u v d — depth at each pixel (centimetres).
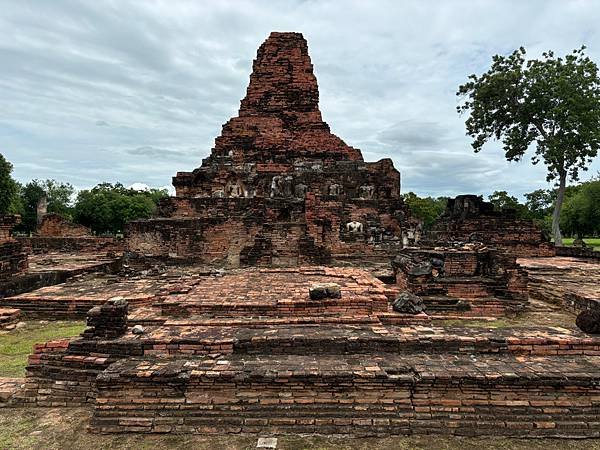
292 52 3219
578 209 4475
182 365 637
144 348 700
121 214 6131
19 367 829
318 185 2789
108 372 610
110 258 2136
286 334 743
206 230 2242
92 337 735
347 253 2259
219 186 2805
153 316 972
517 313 1205
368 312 995
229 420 584
